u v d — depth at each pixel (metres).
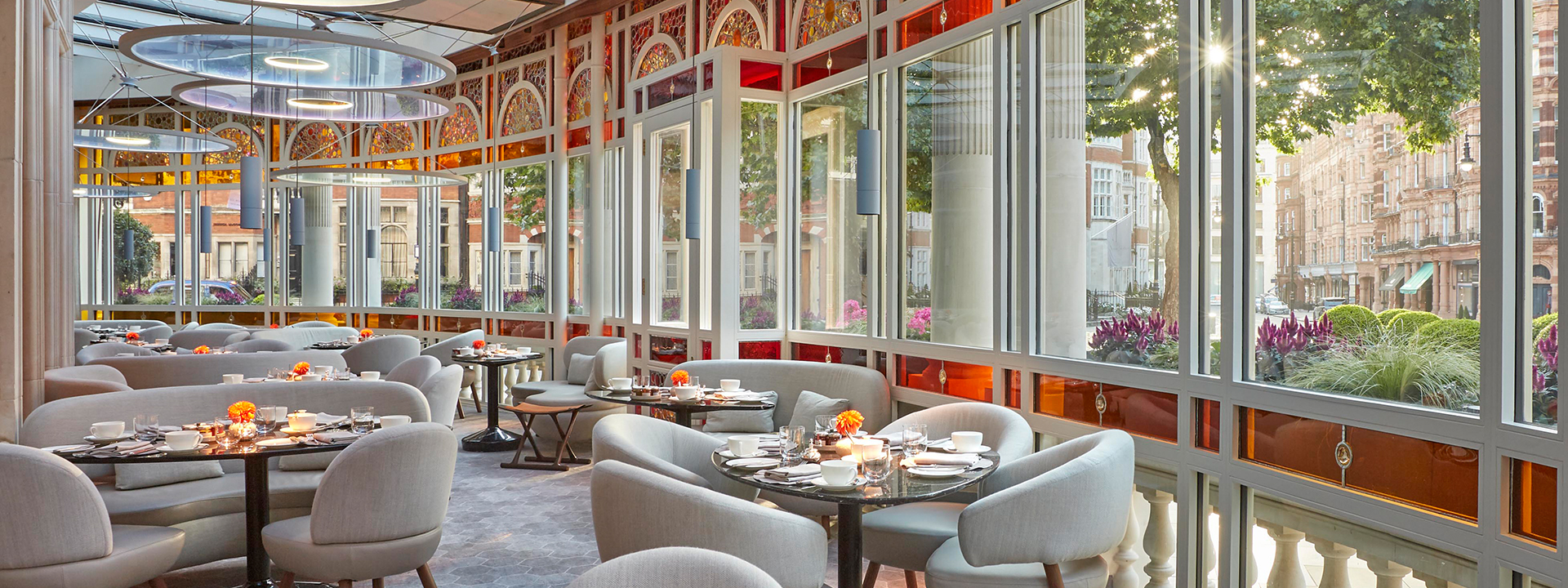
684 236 7.75
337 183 10.09
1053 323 5.06
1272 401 3.74
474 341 9.06
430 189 12.59
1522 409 2.88
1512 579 2.92
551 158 10.95
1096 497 3.45
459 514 6.02
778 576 3.12
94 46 12.55
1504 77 2.88
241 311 14.04
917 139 6.11
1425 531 3.15
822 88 7.00
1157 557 4.37
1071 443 3.91
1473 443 2.99
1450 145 3.07
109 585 3.62
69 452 3.91
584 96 10.55
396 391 5.56
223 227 14.19
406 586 4.55
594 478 3.35
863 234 6.61
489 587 4.60
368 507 3.83
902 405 6.27
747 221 7.34
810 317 7.23
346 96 6.59
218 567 4.93
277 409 4.61
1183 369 4.17
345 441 4.18
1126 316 4.55
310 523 3.97
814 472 3.63
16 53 5.11
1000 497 3.34
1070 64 4.90
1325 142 3.53
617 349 8.33
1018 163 5.28
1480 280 2.98
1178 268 4.20
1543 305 2.82
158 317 14.35
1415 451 3.21
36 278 5.77
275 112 6.94
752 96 7.36
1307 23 3.60
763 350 7.40
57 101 6.68
